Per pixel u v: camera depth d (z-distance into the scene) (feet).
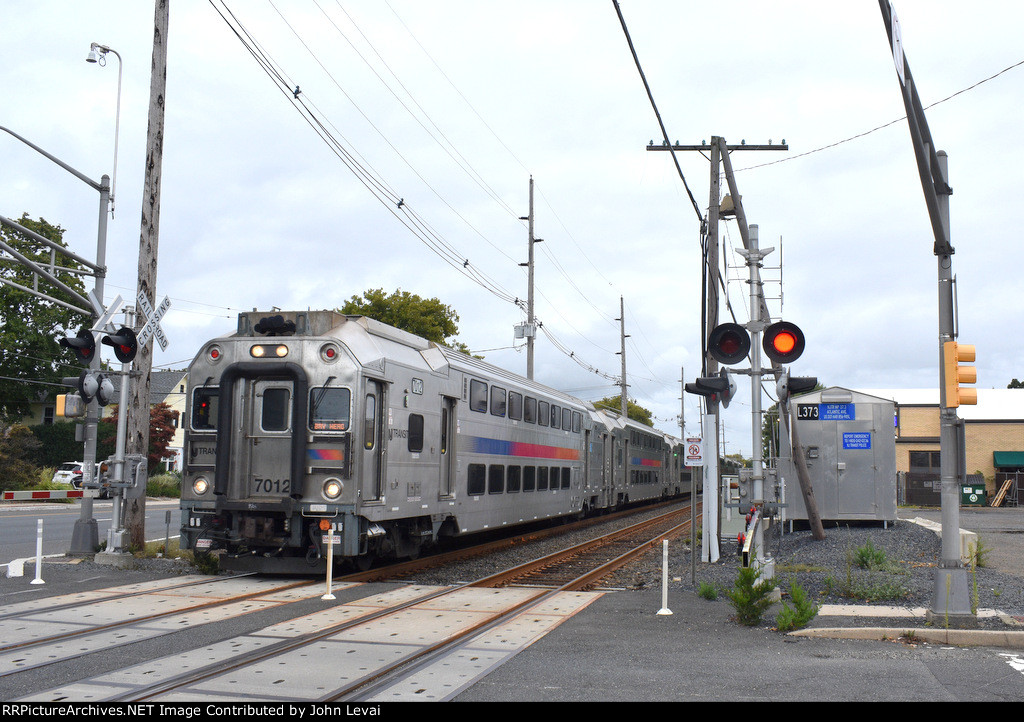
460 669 24.36
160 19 53.57
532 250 115.44
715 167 55.26
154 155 53.11
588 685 22.67
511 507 66.08
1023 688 22.66
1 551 58.08
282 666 24.31
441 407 52.16
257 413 43.37
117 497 49.19
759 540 36.60
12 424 146.92
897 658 26.32
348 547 41.06
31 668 23.62
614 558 58.08
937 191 33.37
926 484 135.33
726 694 21.86
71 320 164.25
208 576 43.93
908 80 27.94
